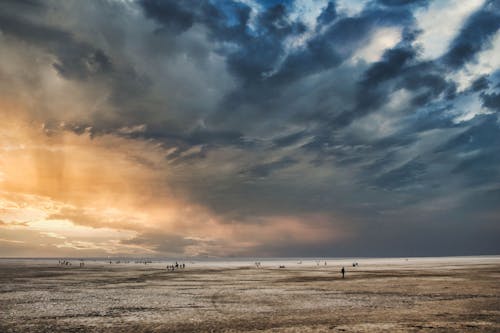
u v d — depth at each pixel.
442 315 25.94
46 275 81.19
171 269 119.88
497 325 22.05
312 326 22.56
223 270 114.81
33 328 22.92
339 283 56.31
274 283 58.59
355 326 22.28
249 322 24.36
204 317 26.58
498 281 55.12
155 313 28.56
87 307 31.81
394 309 29.20
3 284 56.16
